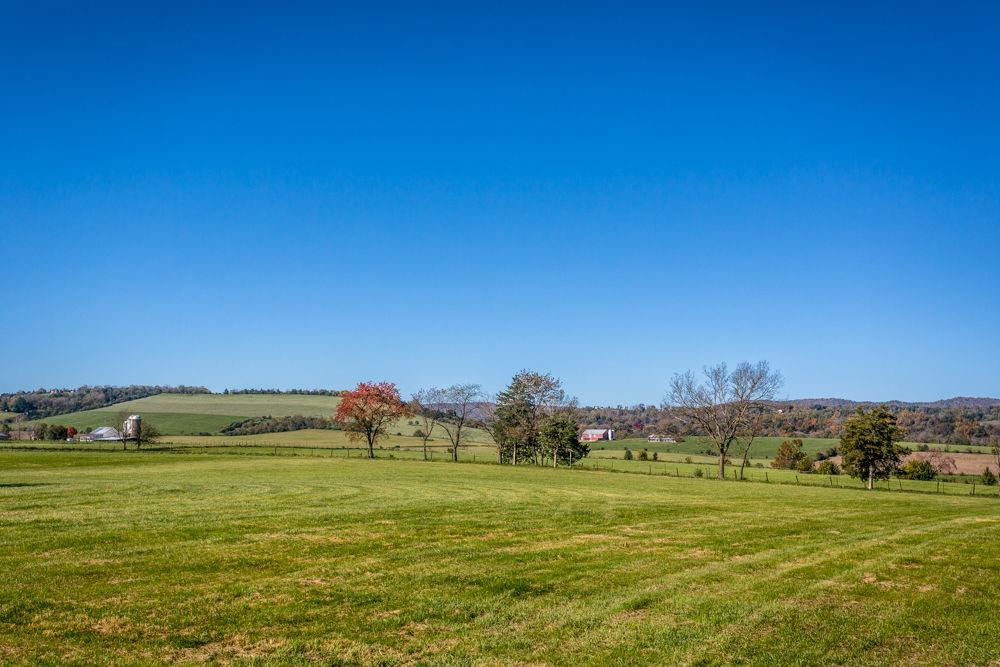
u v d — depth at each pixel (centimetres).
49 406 18662
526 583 1538
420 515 2634
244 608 1300
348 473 5916
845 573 1691
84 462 7044
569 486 4875
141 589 1414
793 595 1467
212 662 1038
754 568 1738
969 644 1177
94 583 1452
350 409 10025
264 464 7225
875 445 6769
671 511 3006
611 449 12619
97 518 2341
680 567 1738
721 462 7788
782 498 4116
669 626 1234
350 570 1633
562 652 1102
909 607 1391
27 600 1303
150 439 10519
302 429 15775
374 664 1045
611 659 1075
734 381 7725
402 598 1397
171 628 1180
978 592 1538
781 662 1074
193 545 1888
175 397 19462
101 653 1056
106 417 16275
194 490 3475
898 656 1117
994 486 7081
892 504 3819
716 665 1062
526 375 10188
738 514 2952
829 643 1166
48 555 1714
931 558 1911
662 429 10231
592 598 1420
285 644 1118
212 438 13488
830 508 3400
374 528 2270
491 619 1267
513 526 2403
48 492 3244
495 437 10231
